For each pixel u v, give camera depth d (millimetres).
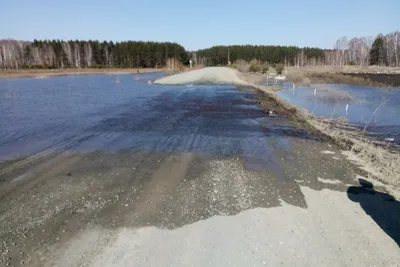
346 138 9703
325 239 4105
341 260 3688
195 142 8938
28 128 10727
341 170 6691
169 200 5156
